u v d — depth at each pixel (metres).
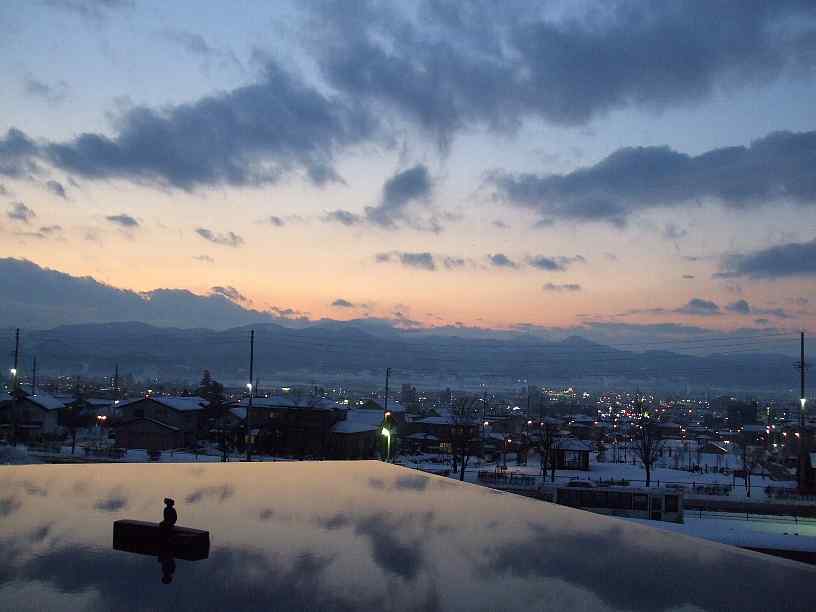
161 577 3.81
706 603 3.57
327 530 5.19
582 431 105.50
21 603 3.32
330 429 58.59
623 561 4.46
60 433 67.31
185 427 63.09
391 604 3.44
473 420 79.62
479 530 5.38
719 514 36.19
